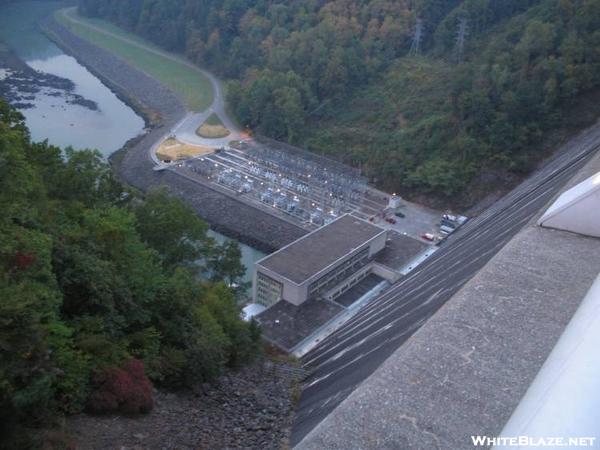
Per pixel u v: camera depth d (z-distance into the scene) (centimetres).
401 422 955
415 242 8425
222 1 18962
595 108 10181
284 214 10050
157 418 2470
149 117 15262
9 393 1811
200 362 3036
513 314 1145
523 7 13675
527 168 10019
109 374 2392
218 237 9781
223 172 11625
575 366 596
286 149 12556
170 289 3412
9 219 2564
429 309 2605
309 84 13912
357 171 10988
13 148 2881
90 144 13450
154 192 5022
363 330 4150
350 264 7369
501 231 4053
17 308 1847
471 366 1038
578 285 1220
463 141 10512
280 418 2811
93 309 2759
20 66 18775
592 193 1394
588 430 517
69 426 2156
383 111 12912
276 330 6206
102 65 19412
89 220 3384
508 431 583
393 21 14962
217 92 16588
